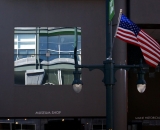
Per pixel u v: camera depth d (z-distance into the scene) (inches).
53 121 716.7
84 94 701.9
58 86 701.9
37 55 706.8
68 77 705.6
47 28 711.7
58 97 700.0
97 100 702.5
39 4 712.4
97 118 717.3
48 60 706.8
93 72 703.7
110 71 436.1
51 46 709.3
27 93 697.6
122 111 693.3
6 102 694.5
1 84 696.4
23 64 704.4
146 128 846.5
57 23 711.7
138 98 848.9
